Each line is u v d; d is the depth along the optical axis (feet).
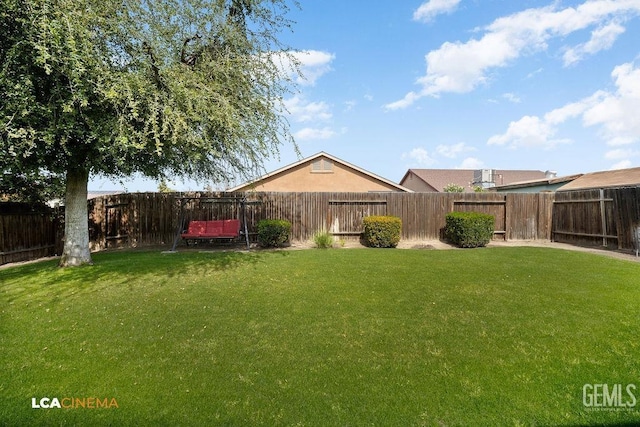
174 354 10.41
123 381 8.92
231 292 16.66
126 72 17.54
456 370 9.48
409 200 38.88
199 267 22.27
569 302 14.83
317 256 27.02
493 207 39.47
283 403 8.04
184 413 7.67
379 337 11.57
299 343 11.16
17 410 7.72
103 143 17.10
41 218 32.99
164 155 21.07
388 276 19.80
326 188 64.28
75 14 14.87
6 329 12.18
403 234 38.75
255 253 28.94
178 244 35.94
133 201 36.65
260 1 22.54
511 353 10.42
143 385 8.74
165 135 17.52
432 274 20.22
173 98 17.60
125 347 10.85
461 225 34.19
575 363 9.84
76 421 7.38
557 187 57.06
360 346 10.93
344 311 14.02
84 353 10.44
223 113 18.51
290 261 24.63
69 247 22.53
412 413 7.71
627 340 11.17
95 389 8.56
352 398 8.23
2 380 8.92
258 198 37.45
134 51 17.84
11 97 14.94
